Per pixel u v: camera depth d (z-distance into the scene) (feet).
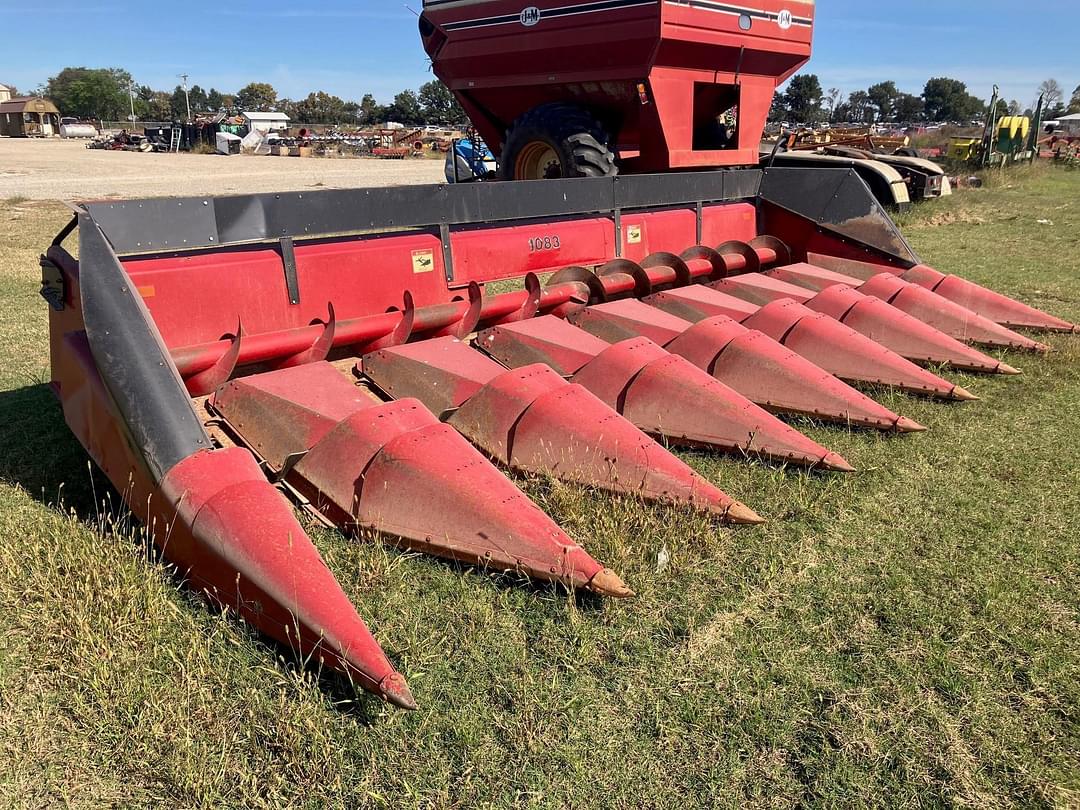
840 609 9.40
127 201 11.37
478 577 9.75
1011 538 10.85
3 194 65.26
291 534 8.39
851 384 16.01
